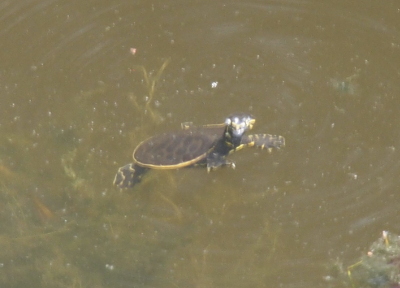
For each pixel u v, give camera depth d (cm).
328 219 613
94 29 796
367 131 678
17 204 645
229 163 647
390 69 736
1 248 618
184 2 816
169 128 693
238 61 753
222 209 629
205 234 613
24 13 815
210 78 737
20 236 624
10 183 659
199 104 713
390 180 636
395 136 671
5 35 792
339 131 679
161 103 715
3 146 685
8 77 747
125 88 732
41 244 619
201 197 640
